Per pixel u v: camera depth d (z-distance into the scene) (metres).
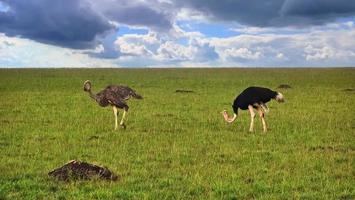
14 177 11.49
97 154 14.17
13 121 20.33
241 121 20.86
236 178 11.62
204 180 11.38
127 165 12.89
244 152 14.66
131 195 10.17
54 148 15.04
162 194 10.26
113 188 10.62
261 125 19.83
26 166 12.70
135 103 27.23
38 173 11.89
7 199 9.86
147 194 10.15
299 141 16.50
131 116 22.20
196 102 28.05
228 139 16.77
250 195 10.38
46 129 18.44
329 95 31.70
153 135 17.38
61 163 13.02
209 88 38.06
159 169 12.52
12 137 16.84
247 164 13.16
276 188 10.76
